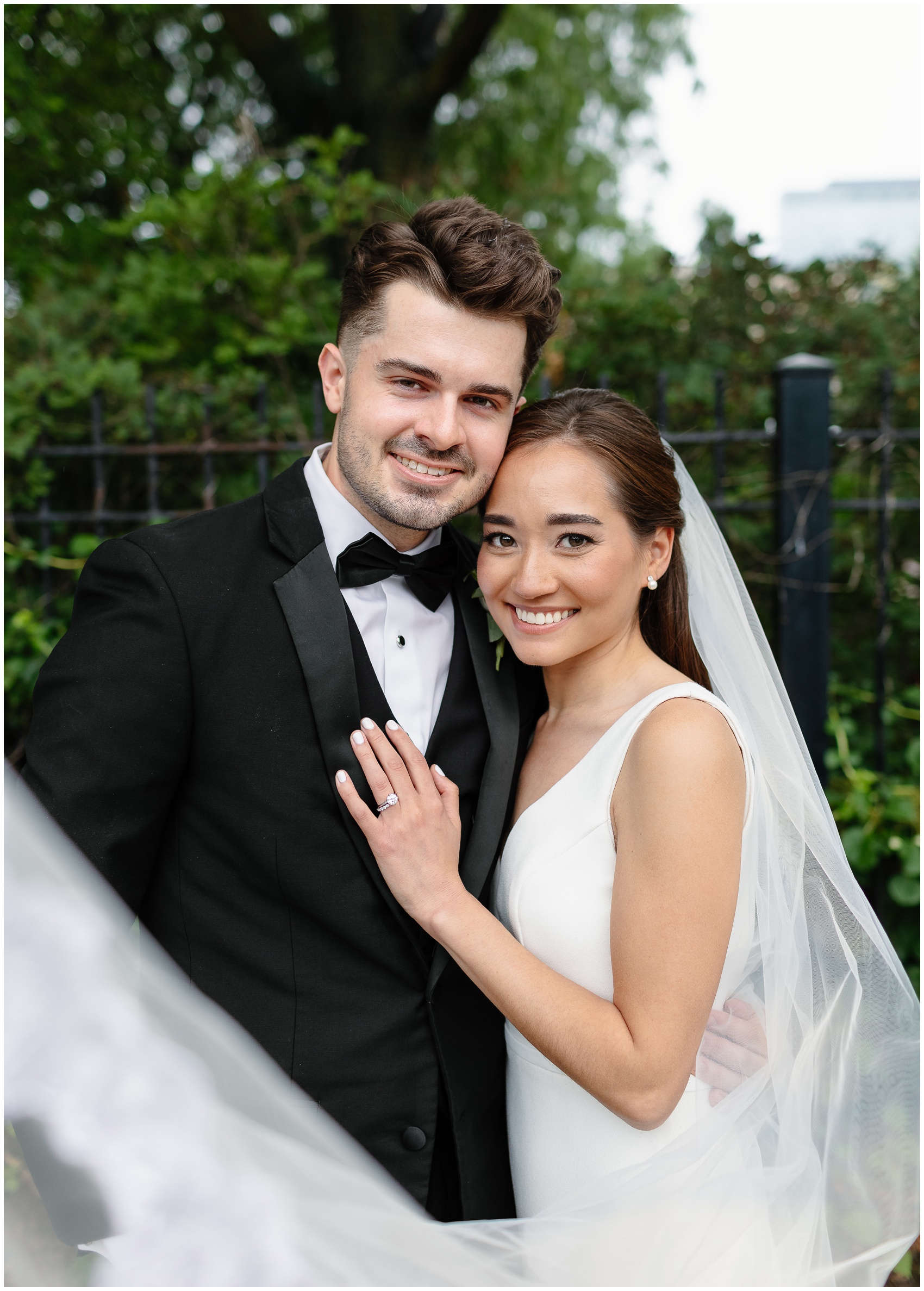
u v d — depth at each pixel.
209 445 3.04
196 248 4.17
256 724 1.36
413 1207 1.13
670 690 1.44
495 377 1.40
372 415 1.41
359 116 5.57
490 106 7.26
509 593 1.50
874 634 3.77
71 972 0.81
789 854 1.57
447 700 1.54
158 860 1.43
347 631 1.41
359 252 1.44
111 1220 0.79
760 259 3.95
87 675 1.31
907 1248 1.46
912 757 2.79
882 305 3.96
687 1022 1.26
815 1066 1.50
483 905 1.50
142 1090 0.81
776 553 2.87
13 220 4.97
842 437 2.94
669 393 3.79
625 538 1.48
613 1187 1.32
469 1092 1.48
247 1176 0.88
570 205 7.61
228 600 1.38
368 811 1.32
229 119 6.83
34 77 5.12
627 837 1.36
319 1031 1.37
